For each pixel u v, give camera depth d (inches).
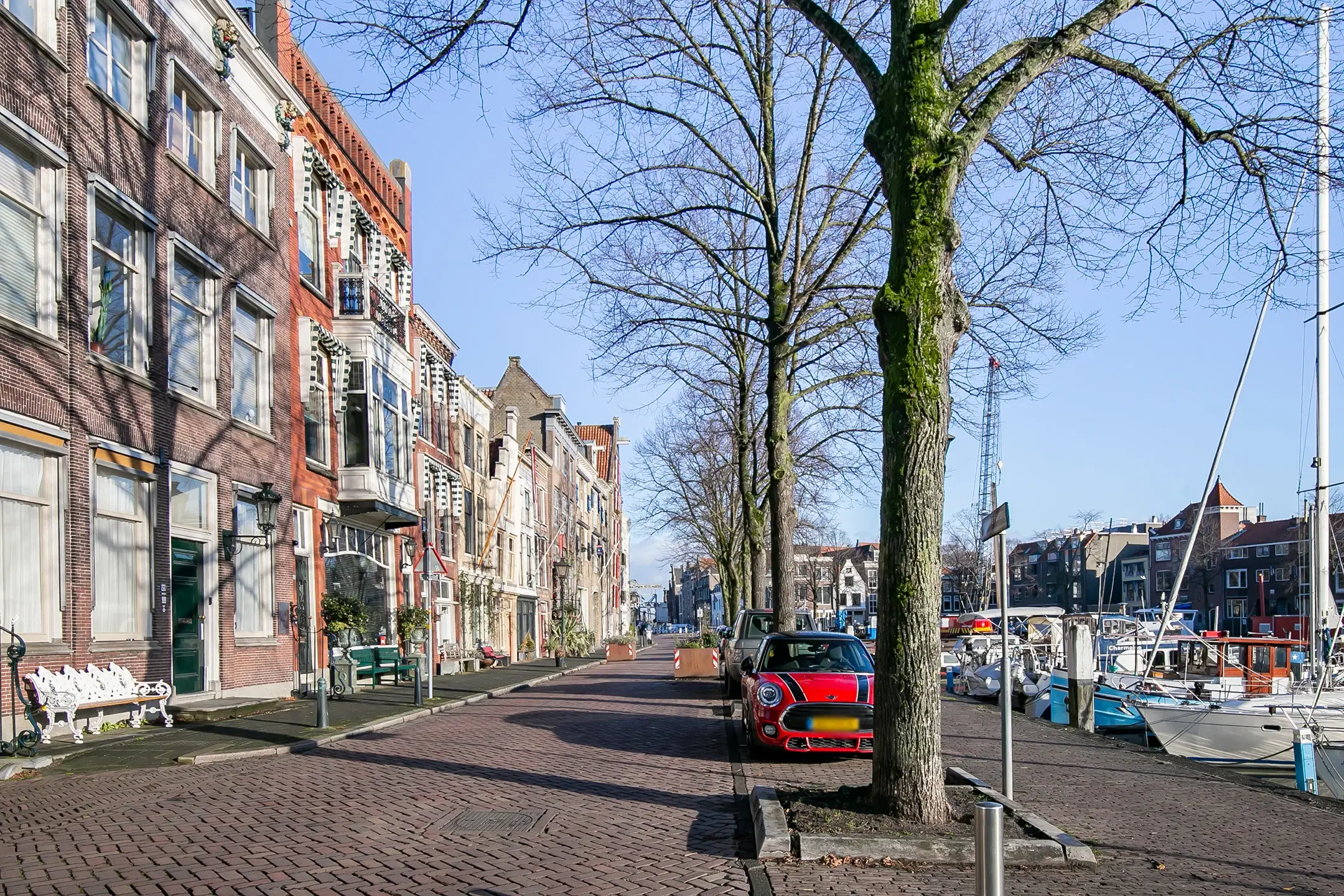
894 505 311.1
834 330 751.1
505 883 255.4
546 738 560.4
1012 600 4798.2
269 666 786.2
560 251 647.8
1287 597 3230.8
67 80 535.8
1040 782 430.3
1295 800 396.2
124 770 422.0
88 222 553.9
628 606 4392.2
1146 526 4539.9
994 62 333.7
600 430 3917.3
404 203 1288.1
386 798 365.4
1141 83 395.5
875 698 313.4
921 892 249.8
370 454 978.7
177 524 658.2
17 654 432.5
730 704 775.1
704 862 279.3
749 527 1062.4
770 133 741.3
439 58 371.9
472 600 1526.8
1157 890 257.9
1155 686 920.9
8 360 478.6
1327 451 915.4
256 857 272.5
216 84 730.8
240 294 757.3
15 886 238.8
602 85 588.1
